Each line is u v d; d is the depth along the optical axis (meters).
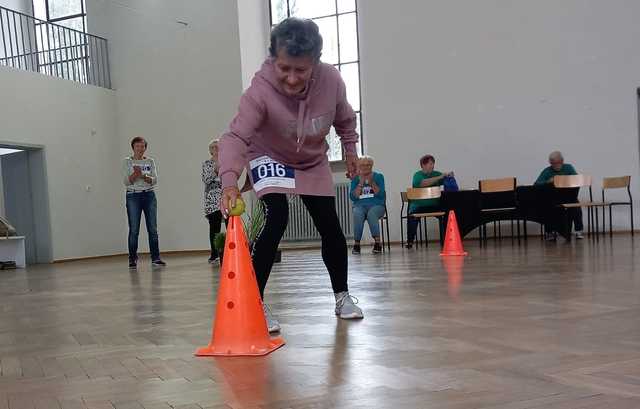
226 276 1.89
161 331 2.37
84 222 9.91
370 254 6.72
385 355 1.71
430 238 9.02
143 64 10.43
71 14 10.87
